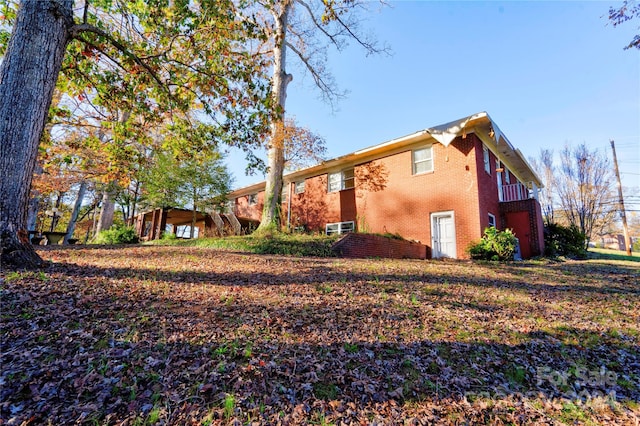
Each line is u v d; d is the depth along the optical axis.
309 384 2.19
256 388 2.08
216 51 6.27
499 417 1.99
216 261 6.94
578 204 23.92
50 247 8.61
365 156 14.82
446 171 11.92
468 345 3.05
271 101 7.05
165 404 1.83
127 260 6.46
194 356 2.41
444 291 5.03
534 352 2.99
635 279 6.99
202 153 8.66
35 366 2.04
